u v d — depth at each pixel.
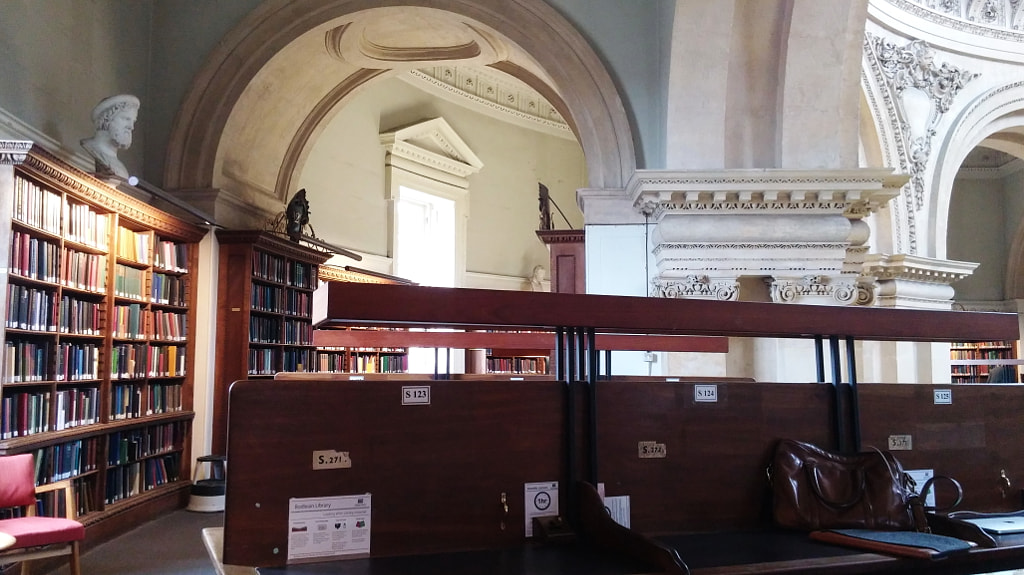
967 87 12.84
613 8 7.32
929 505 2.39
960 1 12.68
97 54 6.80
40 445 4.91
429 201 13.20
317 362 9.46
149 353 6.80
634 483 2.14
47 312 5.18
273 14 7.69
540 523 2.03
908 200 12.20
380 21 8.09
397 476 1.94
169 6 7.84
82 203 5.68
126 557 5.38
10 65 5.51
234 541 1.80
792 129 6.49
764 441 2.30
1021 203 16.31
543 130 15.10
